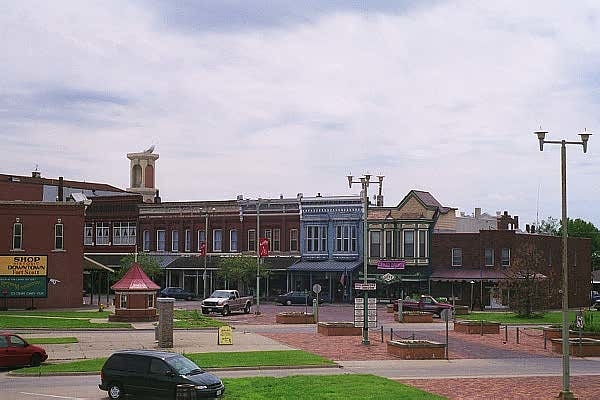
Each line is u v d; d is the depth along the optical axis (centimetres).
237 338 4569
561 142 2706
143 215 10088
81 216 7212
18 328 5012
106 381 2538
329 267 8638
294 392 2486
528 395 2653
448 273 8306
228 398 2392
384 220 8588
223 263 8744
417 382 2920
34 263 6819
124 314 5647
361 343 4328
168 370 2464
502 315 6800
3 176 10494
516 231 9044
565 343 2606
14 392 2652
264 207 9350
